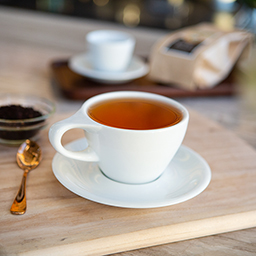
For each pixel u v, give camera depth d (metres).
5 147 0.60
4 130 0.59
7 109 0.62
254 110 0.82
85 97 0.80
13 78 0.89
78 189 0.48
